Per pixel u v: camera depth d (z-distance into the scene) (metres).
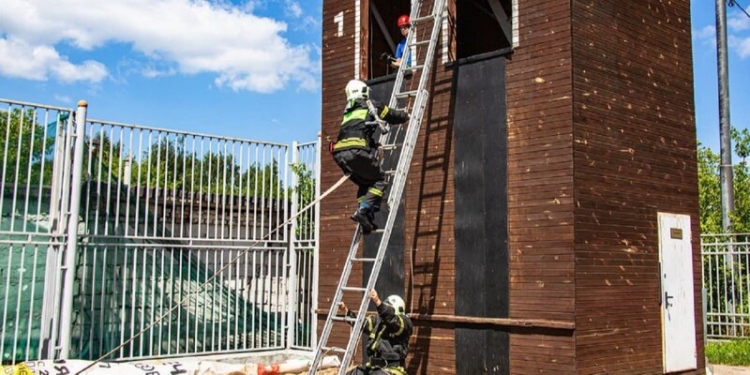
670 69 10.67
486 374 9.31
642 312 9.60
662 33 10.62
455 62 10.16
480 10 13.07
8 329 9.52
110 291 10.52
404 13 12.88
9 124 9.56
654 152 10.17
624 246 9.45
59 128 10.00
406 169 8.90
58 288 9.70
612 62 9.63
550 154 9.03
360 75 11.23
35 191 9.81
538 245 9.03
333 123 11.58
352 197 11.27
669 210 10.33
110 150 10.54
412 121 9.06
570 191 8.80
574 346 8.58
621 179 9.53
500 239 9.38
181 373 9.27
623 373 9.18
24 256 9.71
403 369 7.86
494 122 9.62
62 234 9.83
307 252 12.44
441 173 10.13
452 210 9.95
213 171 11.78
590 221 8.98
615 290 9.23
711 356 13.66
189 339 11.38
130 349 10.60
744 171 21.98
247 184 12.12
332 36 11.71
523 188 9.25
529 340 8.98
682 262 10.37
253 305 12.09
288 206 12.71
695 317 10.56
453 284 9.81
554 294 8.82
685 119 10.86
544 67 9.22
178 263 11.29
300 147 12.71
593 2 9.45
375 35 12.30
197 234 11.52
